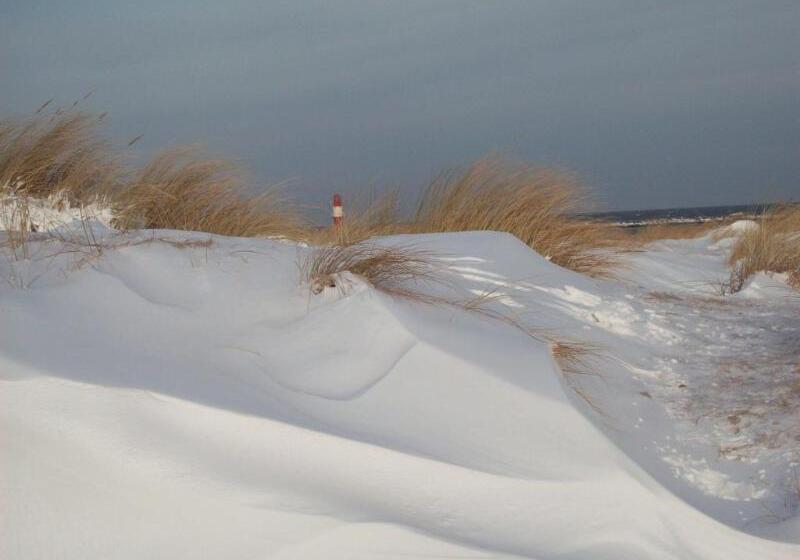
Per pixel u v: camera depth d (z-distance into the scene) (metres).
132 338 3.44
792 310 6.50
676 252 10.35
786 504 3.12
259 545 2.53
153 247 4.46
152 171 5.76
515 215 7.55
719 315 6.27
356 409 3.25
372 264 4.75
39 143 5.23
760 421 3.90
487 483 2.94
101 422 2.75
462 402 3.38
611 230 8.89
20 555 2.48
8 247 4.11
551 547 2.70
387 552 2.55
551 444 3.20
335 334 3.84
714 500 3.27
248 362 3.53
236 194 6.04
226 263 4.51
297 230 6.23
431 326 4.05
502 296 5.26
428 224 7.58
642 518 2.88
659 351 5.25
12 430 2.68
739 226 12.72
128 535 2.54
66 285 3.74
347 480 2.83
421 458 2.96
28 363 2.89
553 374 3.76
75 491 2.60
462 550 2.57
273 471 2.78
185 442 2.79
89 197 5.42
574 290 6.04
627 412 4.09
